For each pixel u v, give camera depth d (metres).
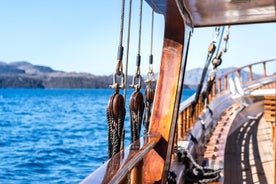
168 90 3.78
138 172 2.75
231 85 12.73
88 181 1.76
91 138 25.06
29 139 25.14
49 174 14.57
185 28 3.82
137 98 3.30
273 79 16.78
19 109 57.62
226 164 6.47
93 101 89.25
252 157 6.90
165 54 3.86
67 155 18.70
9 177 14.16
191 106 7.55
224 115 10.88
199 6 3.82
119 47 2.74
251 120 11.55
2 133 28.33
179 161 5.25
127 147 2.72
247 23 4.80
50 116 44.03
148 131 3.69
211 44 7.12
